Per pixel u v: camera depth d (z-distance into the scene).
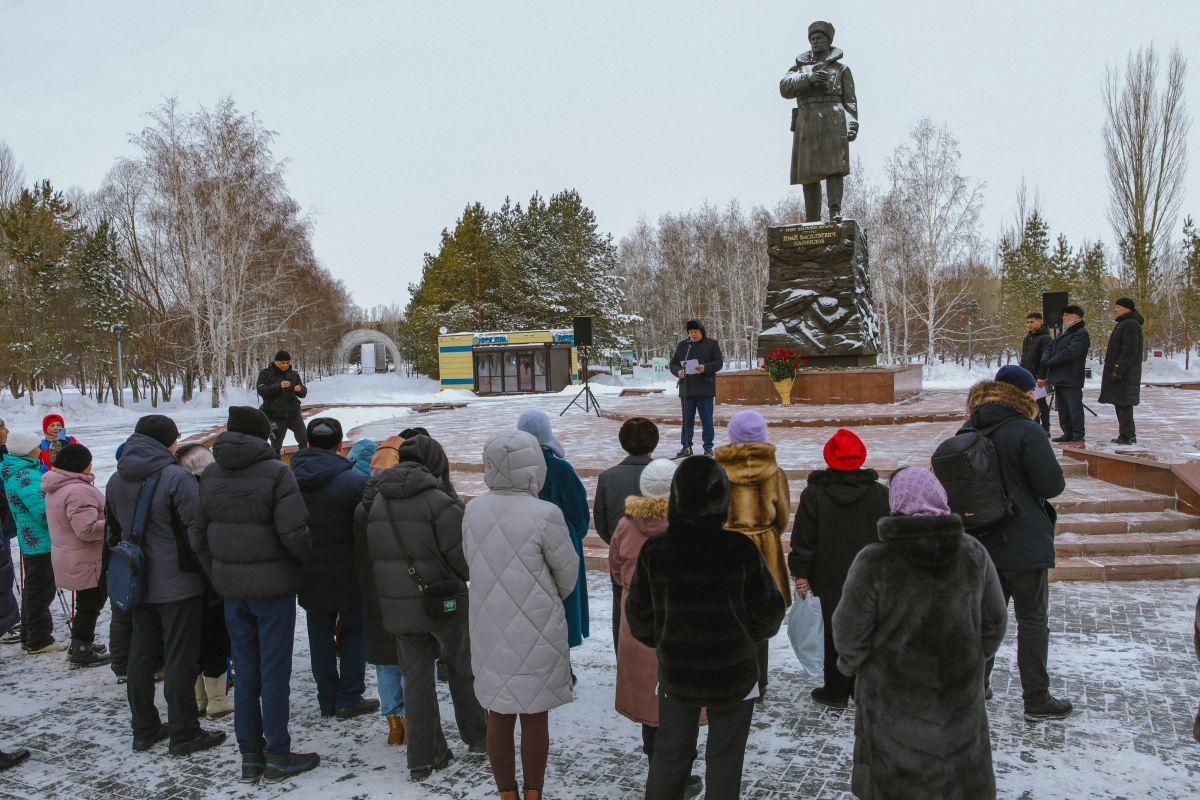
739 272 51.16
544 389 36.41
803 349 15.59
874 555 2.64
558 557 3.20
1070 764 3.38
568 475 4.19
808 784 3.30
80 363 40.66
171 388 48.44
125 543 3.74
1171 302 49.06
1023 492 3.80
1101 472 7.95
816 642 4.02
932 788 2.46
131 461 3.84
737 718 2.78
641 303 61.47
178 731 3.80
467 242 43.47
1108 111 35.06
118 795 3.41
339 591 4.05
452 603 3.44
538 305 42.50
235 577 3.49
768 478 3.92
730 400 15.72
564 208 44.75
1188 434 9.83
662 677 2.73
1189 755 3.44
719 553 2.70
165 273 37.12
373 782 3.46
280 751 3.54
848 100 15.74
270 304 36.47
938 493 2.62
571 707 4.21
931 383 25.39
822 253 15.72
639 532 3.36
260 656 3.60
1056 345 9.46
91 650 5.21
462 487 9.30
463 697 3.69
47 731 4.13
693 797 3.30
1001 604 2.63
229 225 33.03
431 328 45.09
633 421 4.15
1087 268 55.78
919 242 38.47
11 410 27.55
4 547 4.45
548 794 3.30
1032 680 3.82
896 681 2.54
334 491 4.04
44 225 35.81
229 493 3.54
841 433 4.02
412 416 20.41
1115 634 4.92
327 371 87.44
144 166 32.31
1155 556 6.29
